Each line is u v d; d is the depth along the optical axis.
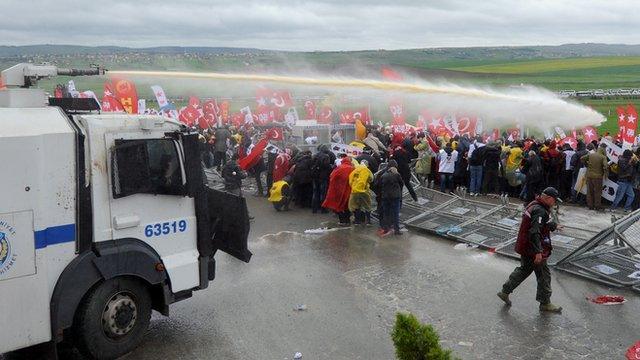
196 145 8.14
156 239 7.84
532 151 16.16
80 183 7.07
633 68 117.88
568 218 15.11
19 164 6.60
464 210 14.34
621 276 10.15
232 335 8.20
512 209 13.66
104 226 7.33
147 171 7.65
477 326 8.41
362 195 14.23
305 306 9.17
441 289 9.95
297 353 7.52
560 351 7.61
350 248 12.59
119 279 7.54
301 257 11.94
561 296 9.61
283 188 16.48
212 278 8.64
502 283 10.23
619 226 10.27
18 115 6.87
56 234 6.95
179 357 7.54
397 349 4.89
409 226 14.26
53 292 6.97
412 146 19.78
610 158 16.36
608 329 8.27
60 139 6.89
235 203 8.76
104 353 7.43
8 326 6.68
